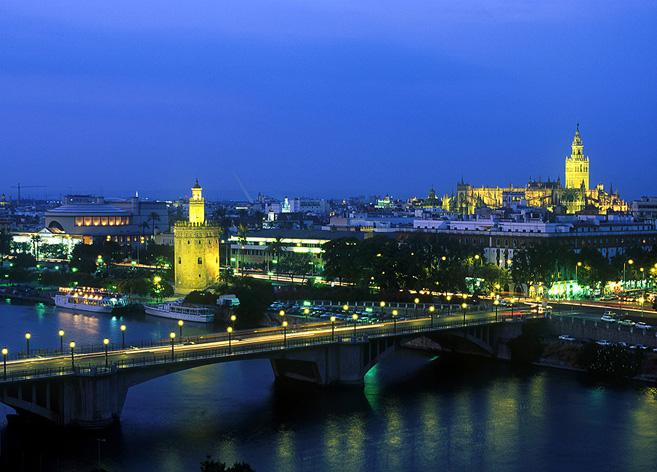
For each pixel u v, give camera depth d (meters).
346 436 155.62
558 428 161.00
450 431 158.88
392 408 174.50
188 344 183.25
